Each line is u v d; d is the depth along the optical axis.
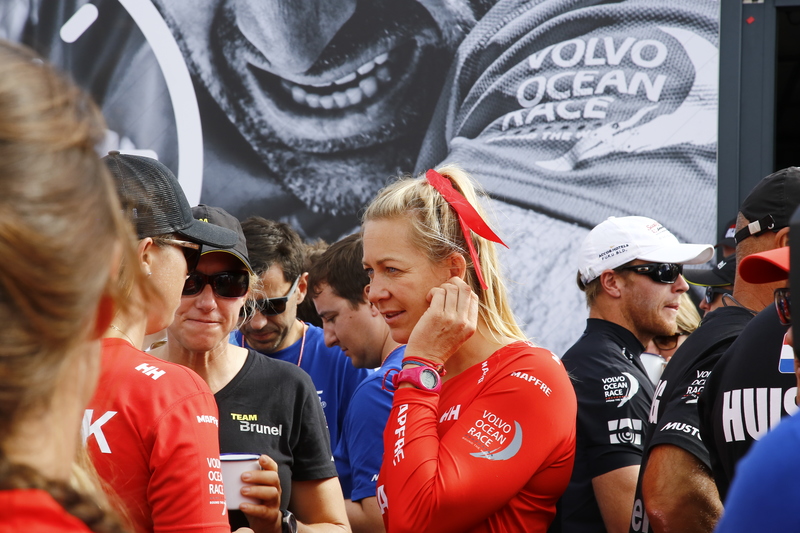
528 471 1.28
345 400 2.56
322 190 3.87
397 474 1.29
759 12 3.92
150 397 1.16
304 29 3.88
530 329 3.72
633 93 3.76
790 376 1.33
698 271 2.93
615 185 3.75
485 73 3.82
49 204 0.43
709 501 1.58
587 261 2.30
